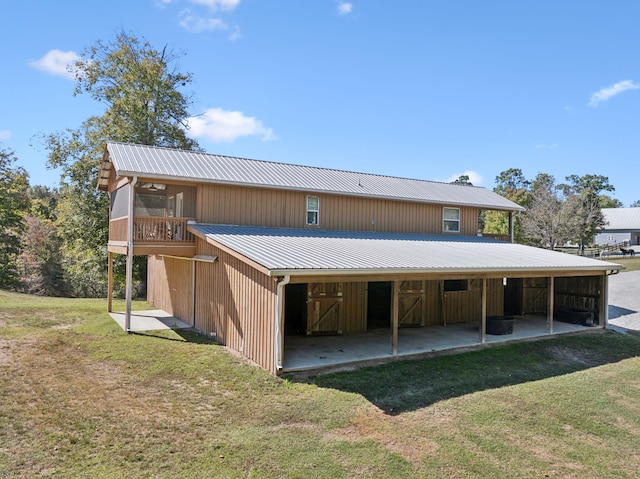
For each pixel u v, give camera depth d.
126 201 12.77
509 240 18.81
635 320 15.18
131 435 5.42
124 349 9.62
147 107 24.31
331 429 5.79
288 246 10.32
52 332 11.19
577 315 13.95
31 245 31.94
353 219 15.52
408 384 7.71
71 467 4.61
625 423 6.42
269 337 8.20
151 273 18.38
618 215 48.97
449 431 5.86
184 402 6.60
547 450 5.44
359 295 12.20
